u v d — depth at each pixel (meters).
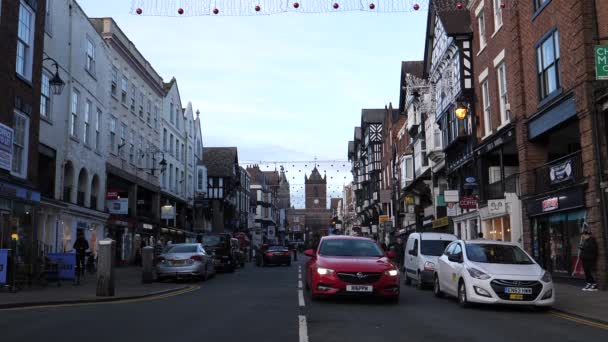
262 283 20.08
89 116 27.83
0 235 16.95
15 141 18.69
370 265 12.29
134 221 34.03
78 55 26.19
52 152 23.22
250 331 8.59
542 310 12.12
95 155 28.39
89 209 26.83
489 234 25.47
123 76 33.56
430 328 9.15
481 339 8.18
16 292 14.35
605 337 8.57
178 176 47.22
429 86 34.78
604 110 15.93
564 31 17.67
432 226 36.38
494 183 24.50
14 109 18.47
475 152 26.64
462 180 29.64
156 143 40.62
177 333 8.36
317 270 12.35
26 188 18.62
